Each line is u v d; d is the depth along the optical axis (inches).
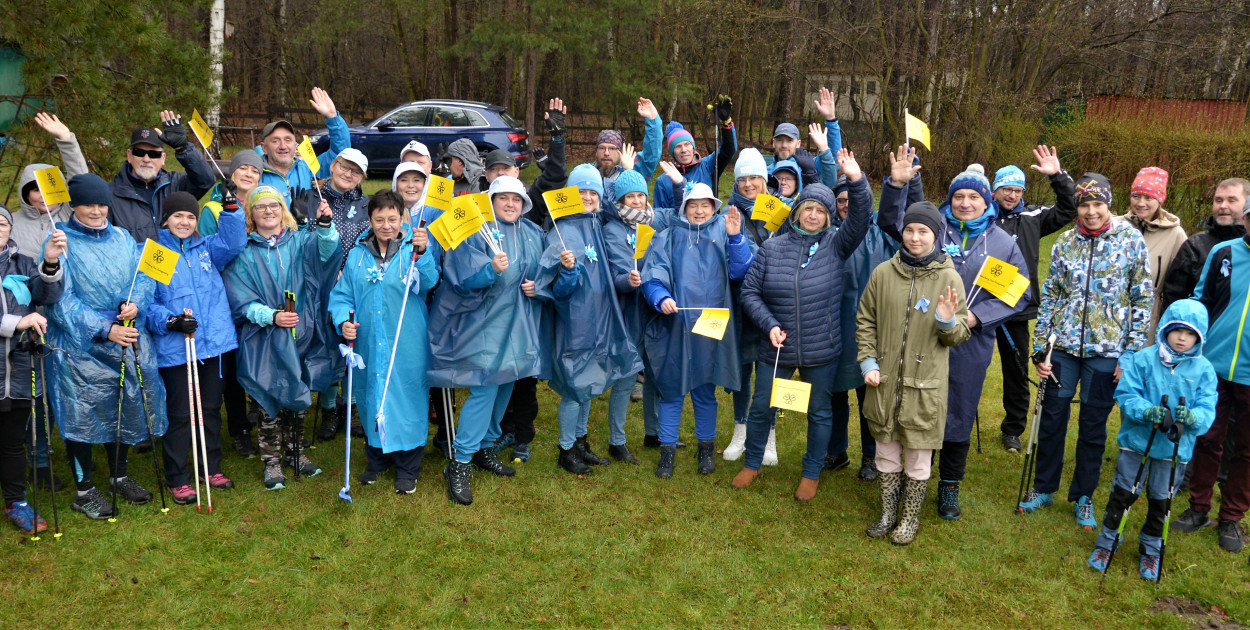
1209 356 164.9
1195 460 170.1
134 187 185.2
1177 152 493.7
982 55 633.0
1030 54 708.0
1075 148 563.5
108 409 158.6
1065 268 173.9
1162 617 141.3
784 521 174.2
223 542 156.6
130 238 163.3
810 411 181.3
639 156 246.1
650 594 146.3
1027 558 160.7
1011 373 211.5
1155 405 148.8
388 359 169.8
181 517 164.7
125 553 151.3
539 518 171.5
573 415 190.9
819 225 177.3
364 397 173.0
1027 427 229.9
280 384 174.2
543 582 148.7
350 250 173.2
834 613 142.4
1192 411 144.0
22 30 266.8
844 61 716.0
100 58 291.1
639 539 164.7
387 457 183.2
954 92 624.4
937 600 146.2
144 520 162.7
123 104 292.2
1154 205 199.2
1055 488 180.4
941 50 622.8
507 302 172.2
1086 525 173.6
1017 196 201.8
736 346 189.5
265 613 136.9
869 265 187.5
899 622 140.3
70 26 270.2
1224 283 163.2
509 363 171.8
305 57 1129.4
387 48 1130.0
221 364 180.1
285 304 174.7
